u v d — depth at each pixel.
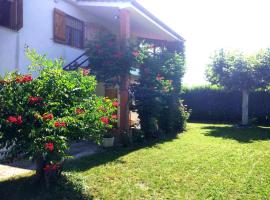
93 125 7.79
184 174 9.24
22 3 12.10
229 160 11.09
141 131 14.99
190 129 20.30
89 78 8.36
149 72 15.64
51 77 7.77
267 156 11.87
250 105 24.75
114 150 12.54
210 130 19.86
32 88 7.57
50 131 6.97
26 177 8.32
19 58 12.21
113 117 8.68
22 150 7.05
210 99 26.39
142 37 20.41
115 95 17.28
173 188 8.05
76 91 7.99
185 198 7.41
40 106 7.41
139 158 11.10
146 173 9.24
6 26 11.78
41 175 7.63
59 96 7.67
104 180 8.51
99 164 10.15
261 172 9.59
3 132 7.16
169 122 17.81
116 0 14.38
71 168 9.48
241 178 8.98
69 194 7.24
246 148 13.49
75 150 12.42
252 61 22.11
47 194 7.18
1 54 11.49
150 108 15.49
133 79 16.47
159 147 13.33
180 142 14.80
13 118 6.75
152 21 16.48
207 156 11.66
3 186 7.74
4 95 7.32
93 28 16.88
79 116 7.53
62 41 14.52
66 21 15.11
